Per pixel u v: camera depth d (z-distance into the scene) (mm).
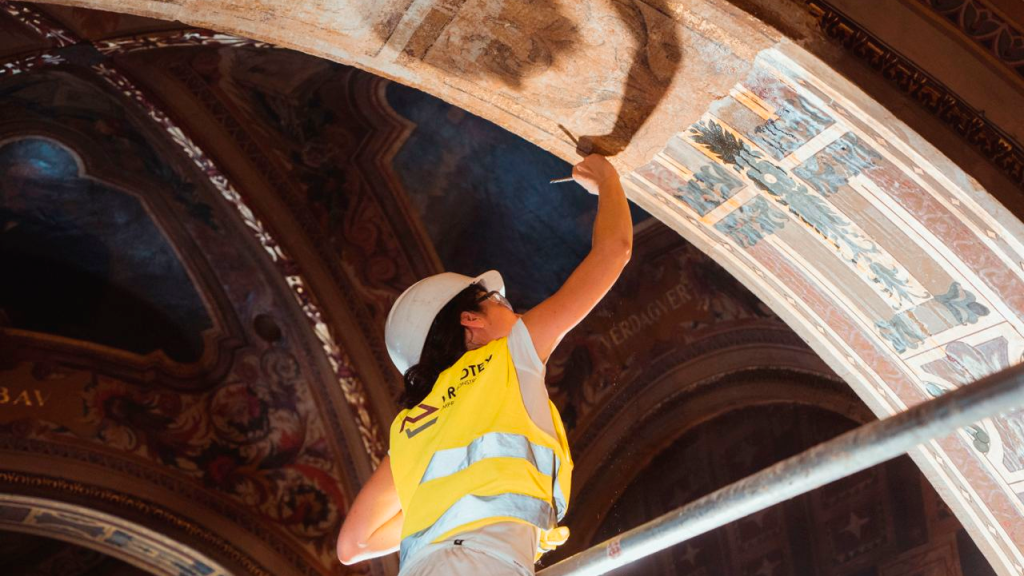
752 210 4160
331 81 9695
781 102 3652
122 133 9500
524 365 2133
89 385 9883
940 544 9766
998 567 4508
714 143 3908
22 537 11453
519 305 11281
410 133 10289
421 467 2084
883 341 4305
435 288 2371
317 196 10320
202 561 9641
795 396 10219
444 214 10859
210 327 10523
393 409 10234
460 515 1953
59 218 9938
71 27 7809
